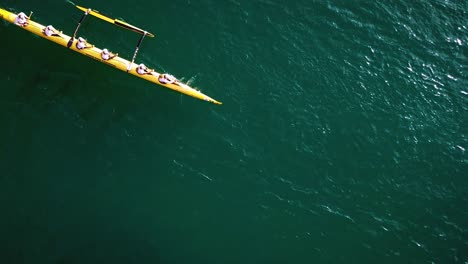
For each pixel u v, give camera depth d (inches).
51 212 1042.1
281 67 1252.5
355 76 1279.5
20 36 1147.9
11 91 1100.5
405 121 1255.5
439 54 1337.4
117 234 1054.4
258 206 1122.7
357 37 1317.7
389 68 1301.7
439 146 1243.2
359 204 1162.0
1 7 1159.6
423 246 1139.9
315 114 1227.2
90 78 1147.9
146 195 1095.6
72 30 1184.8
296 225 1120.8
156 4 1232.8
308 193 1151.6
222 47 1236.5
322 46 1291.8
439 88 1304.1
